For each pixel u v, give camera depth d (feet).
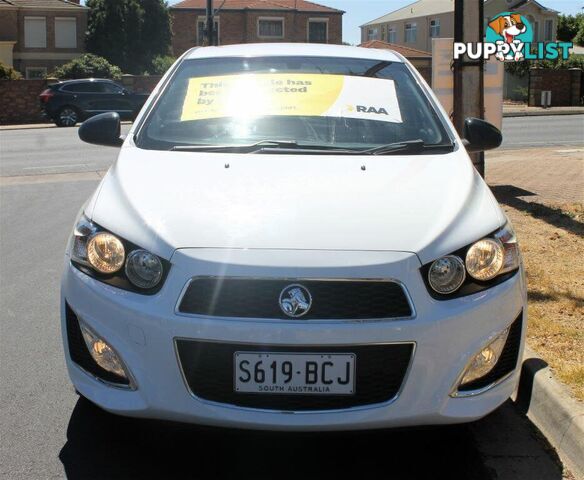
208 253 9.64
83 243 10.62
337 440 11.55
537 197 29.96
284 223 10.09
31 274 21.24
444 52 32.71
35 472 10.64
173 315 9.50
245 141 13.23
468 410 9.77
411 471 10.71
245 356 9.39
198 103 14.20
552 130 68.69
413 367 9.45
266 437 11.62
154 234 10.03
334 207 10.53
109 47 144.66
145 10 147.84
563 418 11.45
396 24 183.11
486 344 9.84
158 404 9.64
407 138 13.43
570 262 19.99
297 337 9.30
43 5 144.56
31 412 12.51
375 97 14.44
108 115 14.71
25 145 62.13
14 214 30.35
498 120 32.89
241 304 9.44
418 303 9.52
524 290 10.73
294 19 163.22
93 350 10.12
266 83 14.74
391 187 11.23
